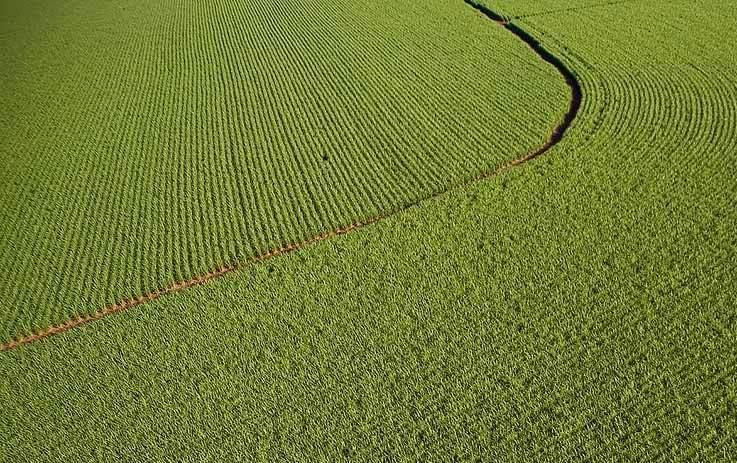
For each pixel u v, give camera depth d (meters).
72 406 17.56
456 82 31.25
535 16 36.88
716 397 15.59
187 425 16.67
